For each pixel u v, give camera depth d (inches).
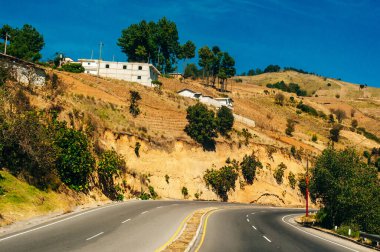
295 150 3356.3
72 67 3144.7
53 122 1392.7
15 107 1289.4
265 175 2950.3
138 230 837.2
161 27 5231.3
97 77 2965.1
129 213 1164.5
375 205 1328.7
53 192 1151.6
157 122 2566.4
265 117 4377.5
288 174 3137.3
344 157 1421.0
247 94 5556.1
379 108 6747.1
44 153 1153.4
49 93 1706.4
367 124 5905.5
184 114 2837.1
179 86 4249.5
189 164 2477.9
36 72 1720.0
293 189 3090.6
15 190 986.1
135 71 3695.9
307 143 3885.3
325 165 1425.9
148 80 3686.0
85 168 1346.0
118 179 1734.7
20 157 1125.7
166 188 2214.6
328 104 6614.2
